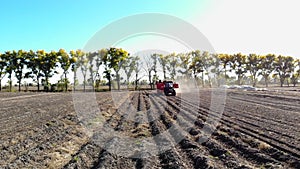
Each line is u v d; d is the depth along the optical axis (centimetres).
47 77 5719
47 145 951
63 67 5484
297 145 863
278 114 1591
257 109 1861
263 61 7419
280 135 1016
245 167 671
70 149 955
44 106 2252
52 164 770
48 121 1448
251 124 1265
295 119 1395
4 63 5722
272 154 789
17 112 1859
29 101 2789
